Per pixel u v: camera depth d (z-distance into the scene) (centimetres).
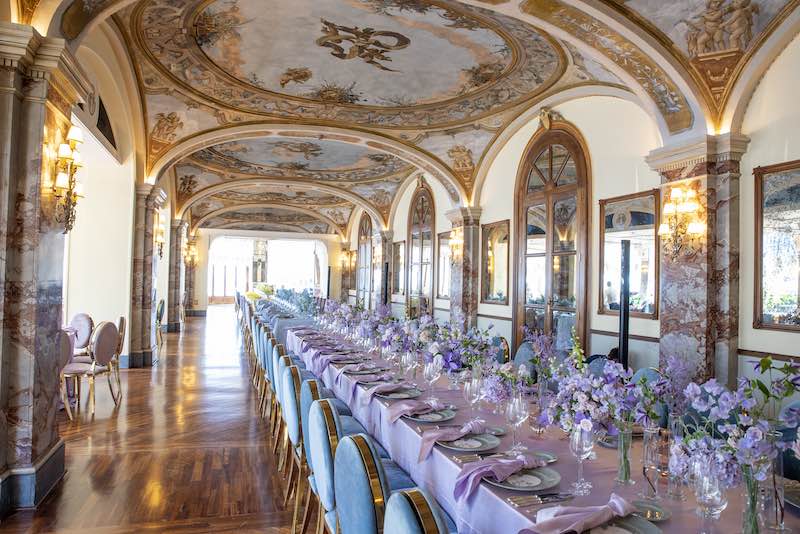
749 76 489
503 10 470
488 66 692
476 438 267
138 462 444
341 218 2111
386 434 325
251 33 614
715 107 517
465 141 970
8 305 340
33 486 350
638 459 244
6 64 326
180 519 343
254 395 705
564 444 267
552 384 305
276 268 3206
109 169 857
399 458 301
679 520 180
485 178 1013
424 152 999
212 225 2250
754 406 171
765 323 489
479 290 1032
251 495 383
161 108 841
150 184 894
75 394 651
